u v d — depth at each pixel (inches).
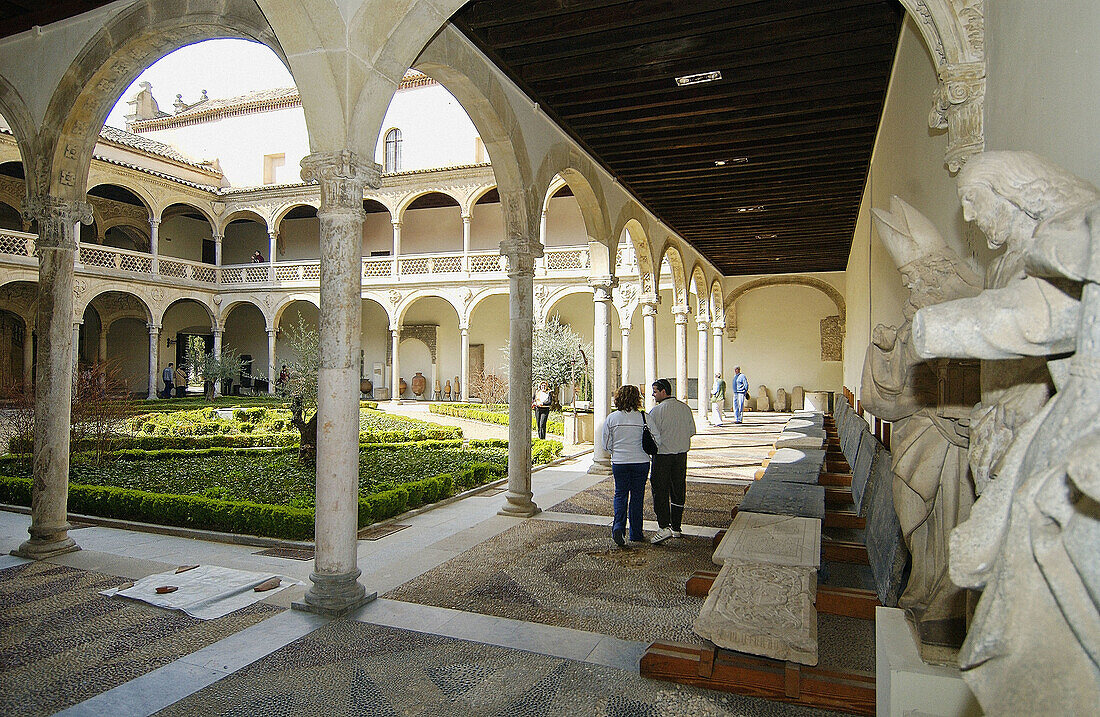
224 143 1194.0
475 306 1021.8
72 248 239.0
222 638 159.3
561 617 174.1
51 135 232.1
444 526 276.2
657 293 525.0
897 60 227.0
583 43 236.7
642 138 326.3
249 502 267.6
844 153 343.3
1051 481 51.3
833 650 151.6
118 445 450.9
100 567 215.6
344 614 173.9
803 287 926.4
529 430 300.2
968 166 68.3
